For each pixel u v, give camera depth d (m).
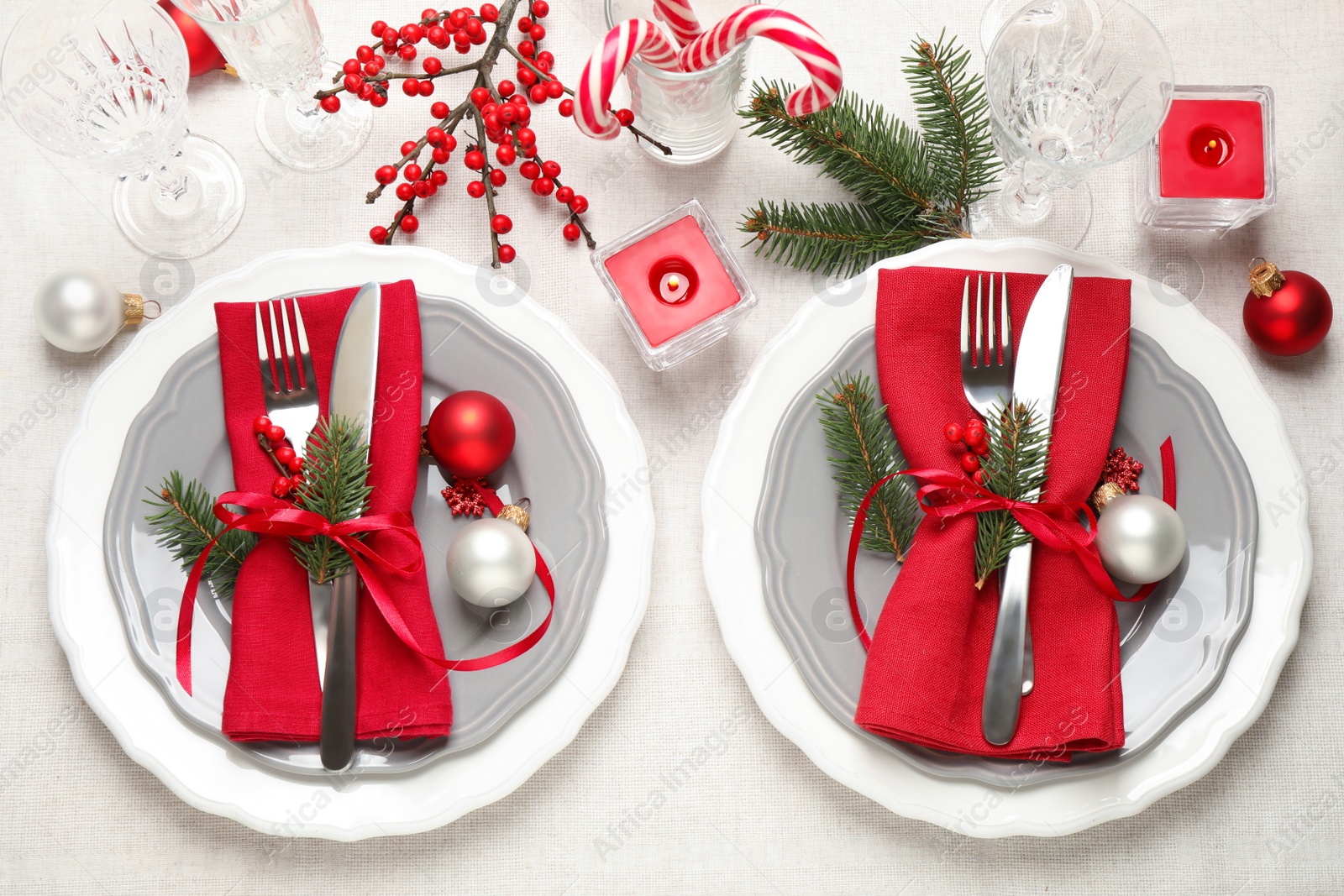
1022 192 0.95
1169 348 0.87
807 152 0.91
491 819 0.87
